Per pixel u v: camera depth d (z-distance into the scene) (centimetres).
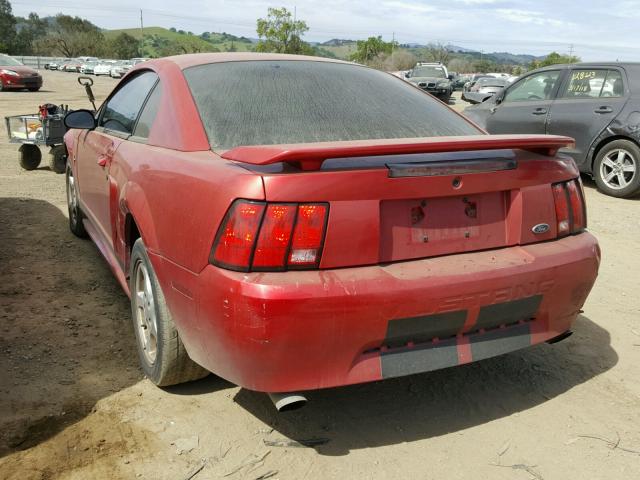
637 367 338
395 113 304
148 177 280
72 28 12731
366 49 7219
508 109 927
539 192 265
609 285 474
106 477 234
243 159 221
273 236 216
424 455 255
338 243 222
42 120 838
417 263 240
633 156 779
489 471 247
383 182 228
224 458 248
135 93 365
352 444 261
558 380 321
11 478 230
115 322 371
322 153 209
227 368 232
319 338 219
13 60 2802
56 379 302
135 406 281
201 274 230
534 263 253
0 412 271
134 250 300
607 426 281
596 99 823
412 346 240
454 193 243
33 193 722
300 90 302
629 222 677
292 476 239
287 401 225
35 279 436
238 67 314
